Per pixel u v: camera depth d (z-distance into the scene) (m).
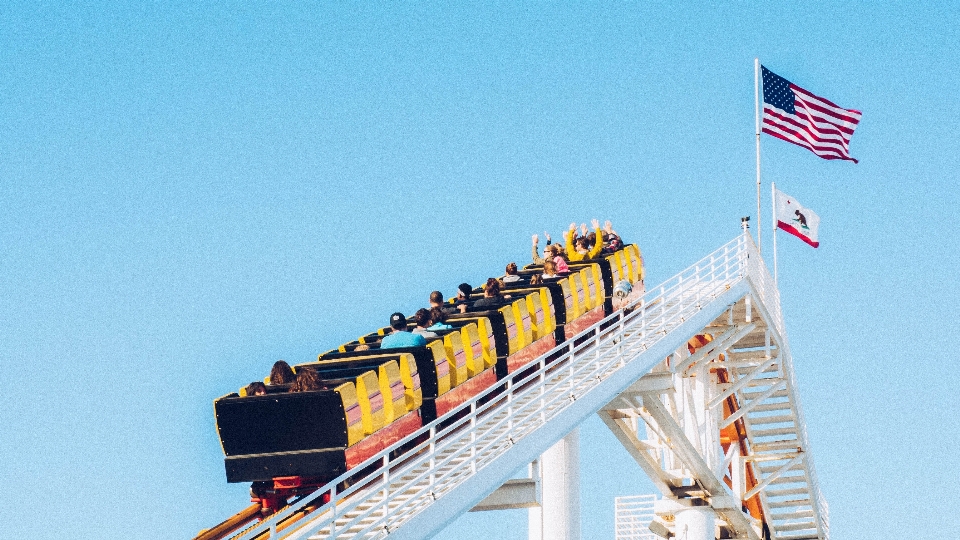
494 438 23.89
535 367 27.69
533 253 35.06
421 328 24.39
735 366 38.84
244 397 19.92
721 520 44.88
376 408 20.62
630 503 43.88
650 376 33.28
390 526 19.48
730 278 35.25
